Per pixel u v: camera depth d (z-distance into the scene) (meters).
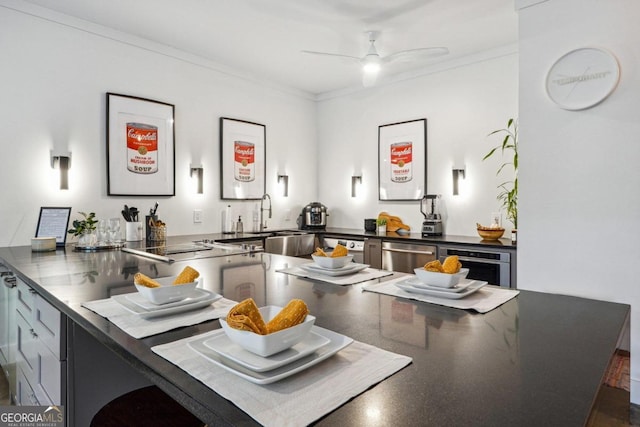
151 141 3.24
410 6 2.64
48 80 2.70
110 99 2.99
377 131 4.25
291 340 0.76
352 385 0.66
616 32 2.05
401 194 4.05
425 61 3.68
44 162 2.68
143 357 0.79
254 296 1.30
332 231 4.13
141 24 2.91
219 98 3.76
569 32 2.19
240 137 3.94
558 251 2.26
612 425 0.81
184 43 3.27
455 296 1.23
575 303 1.21
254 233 3.81
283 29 2.99
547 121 2.28
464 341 0.88
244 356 0.74
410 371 0.72
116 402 1.38
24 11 2.58
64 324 1.29
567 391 0.65
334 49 3.38
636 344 2.04
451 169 3.68
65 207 2.74
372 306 1.17
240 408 0.59
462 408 0.59
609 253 2.10
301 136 4.63
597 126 2.12
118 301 1.17
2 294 2.25
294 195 4.55
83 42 2.86
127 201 3.12
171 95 3.38
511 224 3.31
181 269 1.82
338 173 4.62
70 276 1.65
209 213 3.69
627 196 2.04
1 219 2.51
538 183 2.32
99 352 1.37
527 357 0.79
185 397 0.65
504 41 3.22
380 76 4.10
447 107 3.70
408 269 3.34
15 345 1.96
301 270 1.75
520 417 0.56
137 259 2.14
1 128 2.50
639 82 1.99
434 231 3.59
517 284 2.41
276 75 4.09
